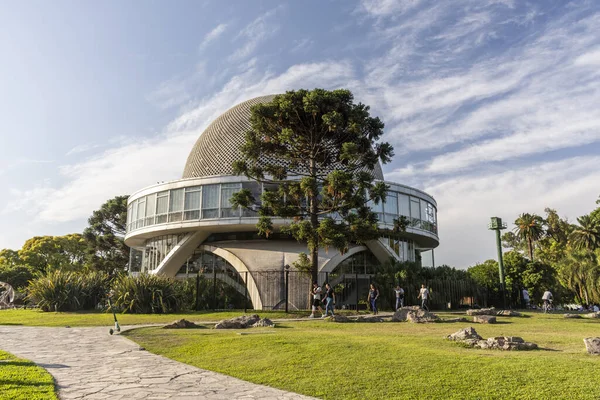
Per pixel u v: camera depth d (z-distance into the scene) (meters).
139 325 15.16
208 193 26.53
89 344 10.69
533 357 7.44
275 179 20.17
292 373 7.20
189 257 28.84
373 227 18.59
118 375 7.22
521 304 30.22
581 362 6.91
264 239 27.69
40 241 48.78
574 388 5.65
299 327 13.63
